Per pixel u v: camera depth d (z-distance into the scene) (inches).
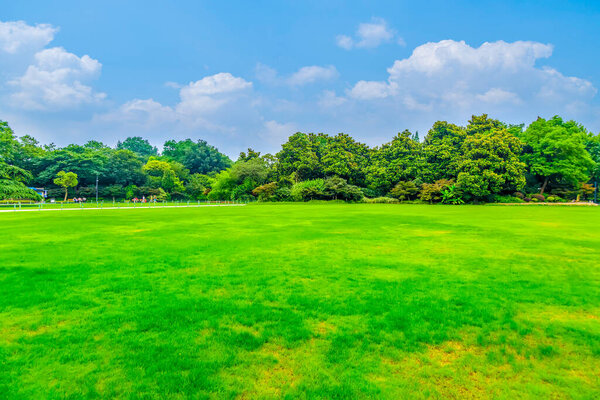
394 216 960.9
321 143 3110.2
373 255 364.5
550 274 285.6
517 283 258.1
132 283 254.5
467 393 123.9
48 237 494.6
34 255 357.4
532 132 2340.1
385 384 128.8
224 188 2854.3
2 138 1791.3
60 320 185.2
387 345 159.0
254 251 385.4
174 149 4726.9
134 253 371.2
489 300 219.5
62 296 223.9
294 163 2628.0
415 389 126.0
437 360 146.6
